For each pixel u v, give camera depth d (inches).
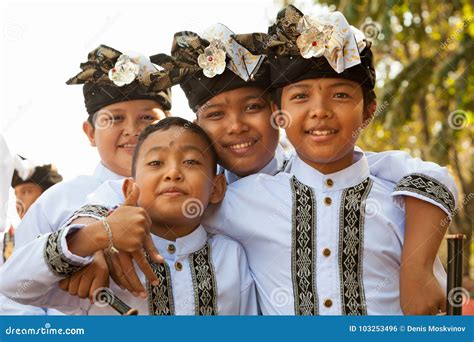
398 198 119.6
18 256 106.4
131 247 104.0
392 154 127.3
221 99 123.0
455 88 305.7
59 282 107.7
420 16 310.2
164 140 115.1
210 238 121.0
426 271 113.7
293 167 125.3
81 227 106.4
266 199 121.3
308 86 117.0
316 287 115.8
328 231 118.1
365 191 120.8
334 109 116.7
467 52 299.6
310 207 119.6
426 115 331.3
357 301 115.2
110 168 145.9
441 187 117.4
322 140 116.7
